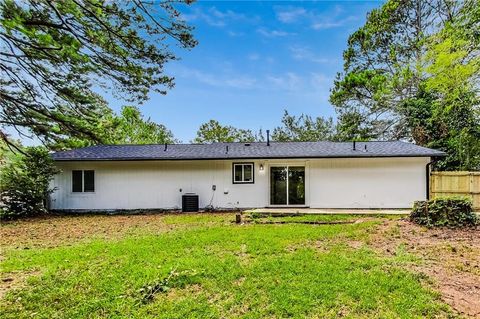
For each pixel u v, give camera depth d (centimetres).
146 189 1470
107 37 475
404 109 1934
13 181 1273
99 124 788
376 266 517
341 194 1393
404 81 1961
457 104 1623
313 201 1409
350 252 611
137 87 573
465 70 1534
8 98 642
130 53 514
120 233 898
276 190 1447
